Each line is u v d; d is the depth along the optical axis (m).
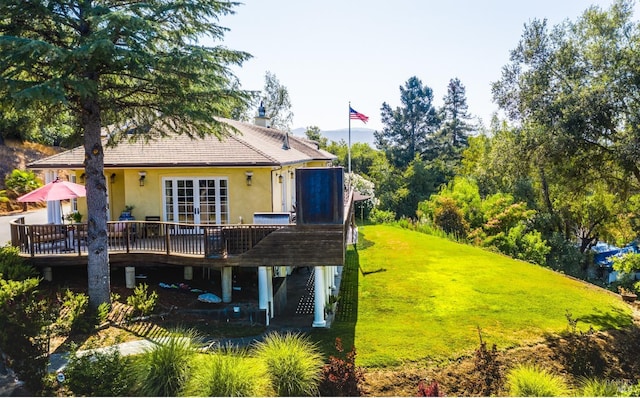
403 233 31.73
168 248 13.52
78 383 8.46
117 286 14.07
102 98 12.07
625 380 11.94
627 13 18.77
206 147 17.83
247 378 8.63
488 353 10.66
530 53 20.86
